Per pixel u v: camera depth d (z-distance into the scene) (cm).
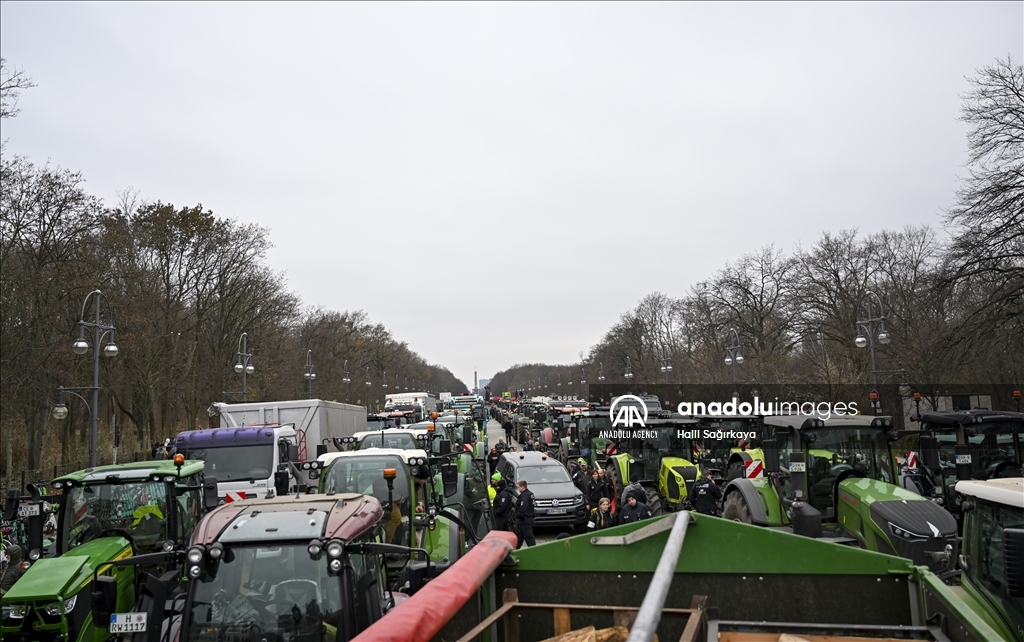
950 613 421
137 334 3756
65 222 3080
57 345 3109
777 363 4262
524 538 1557
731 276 5575
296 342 7144
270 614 628
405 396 5028
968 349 2653
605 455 2297
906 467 1616
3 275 2884
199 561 636
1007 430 1341
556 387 15025
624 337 7712
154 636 652
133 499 1016
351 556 672
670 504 1881
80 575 888
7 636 848
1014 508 616
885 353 3516
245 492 1717
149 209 4166
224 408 2488
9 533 1265
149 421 4319
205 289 4416
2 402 2944
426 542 1083
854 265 4459
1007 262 2677
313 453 2461
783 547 484
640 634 227
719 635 450
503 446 2794
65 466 3369
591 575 503
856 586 474
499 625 493
